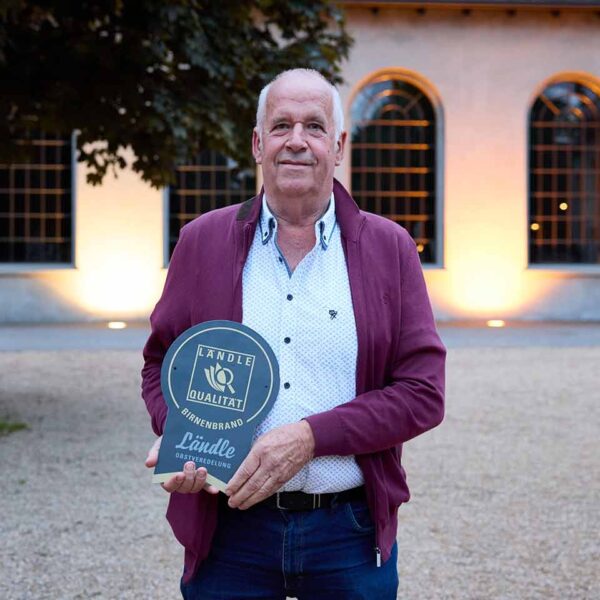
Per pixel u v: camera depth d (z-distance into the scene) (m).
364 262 2.09
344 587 2.06
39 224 16.64
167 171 8.04
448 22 16.98
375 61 16.91
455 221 17.17
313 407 2.03
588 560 4.46
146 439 7.20
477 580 4.18
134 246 16.52
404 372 2.08
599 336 14.88
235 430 1.95
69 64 7.32
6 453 6.68
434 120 17.30
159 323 2.16
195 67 7.44
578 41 17.22
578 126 17.62
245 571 2.08
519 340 14.30
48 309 16.45
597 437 7.50
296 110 2.03
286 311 2.05
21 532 4.82
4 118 7.59
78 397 9.10
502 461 6.62
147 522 5.02
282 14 8.09
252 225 2.11
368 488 2.06
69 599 3.91
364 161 17.23
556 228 17.73
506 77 17.16
